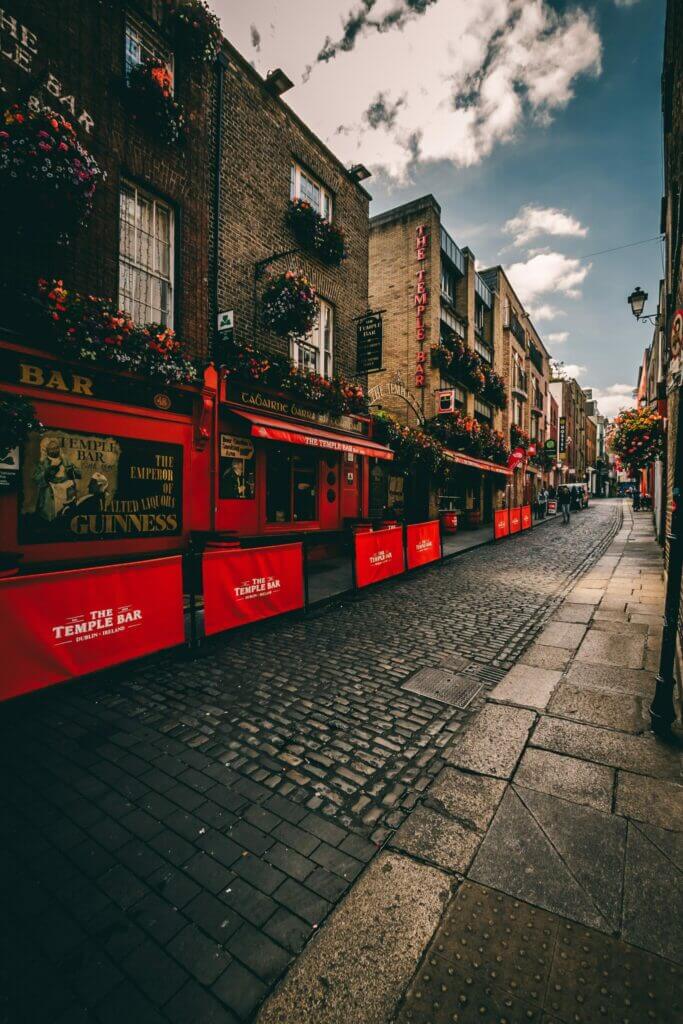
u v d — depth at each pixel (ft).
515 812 8.69
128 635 14.33
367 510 42.70
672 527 10.81
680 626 15.31
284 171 32.91
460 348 57.88
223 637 18.31
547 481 131.54
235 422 28.32
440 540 36.11
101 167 20.66
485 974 5.84
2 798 9.10
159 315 24.20
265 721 12.10
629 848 7.75
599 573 31.50
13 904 6.84
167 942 6.29
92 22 20.27
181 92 24.58
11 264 17.47
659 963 5.90
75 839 8.09
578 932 6.35
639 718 11.84
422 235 53.47
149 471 23.06
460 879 7.25
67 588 12.88
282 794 9.32
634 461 43.01
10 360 17.57
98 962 6.02
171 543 24.12
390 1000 5.56
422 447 45.52
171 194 24.03
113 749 10.78
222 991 5.68
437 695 13.56
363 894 7.02
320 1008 5.50
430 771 10.07
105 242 20.81
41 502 18.83
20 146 15.03
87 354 18.79
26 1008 5.48
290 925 6.54
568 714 12.20
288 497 33.91
